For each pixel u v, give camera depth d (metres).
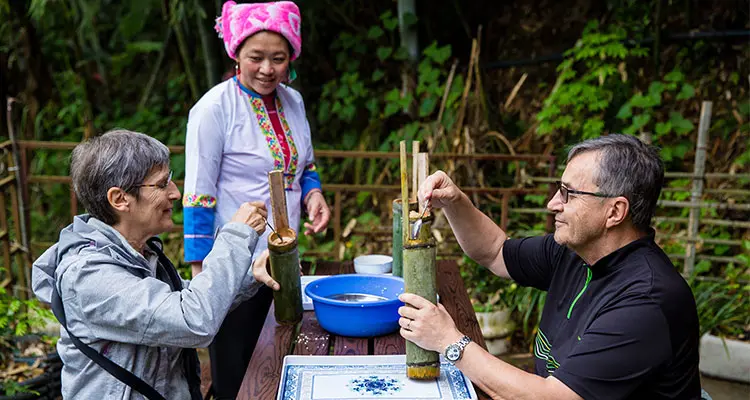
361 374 1.68
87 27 5.88
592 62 4.68
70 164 1.67
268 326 1.98
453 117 4.65
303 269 2.55
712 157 4.83
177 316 1.54
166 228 1.70
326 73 5.66
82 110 5.60
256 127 2.26
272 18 2.12
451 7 5.53
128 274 1.59
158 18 6.02
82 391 1.65
